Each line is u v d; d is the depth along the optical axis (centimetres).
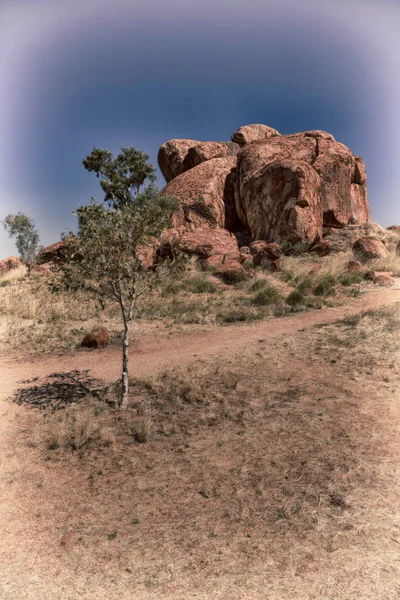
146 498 429
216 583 317
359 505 400
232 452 515
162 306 1509
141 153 4262
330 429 559
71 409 665
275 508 404
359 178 3241
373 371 772
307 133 3522
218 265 2305
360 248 2470
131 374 826
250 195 2994
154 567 336
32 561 345
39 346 1062
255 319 1312
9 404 690
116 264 675
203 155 3781
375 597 296
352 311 1356
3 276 2766
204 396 698
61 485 457
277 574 323
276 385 732
